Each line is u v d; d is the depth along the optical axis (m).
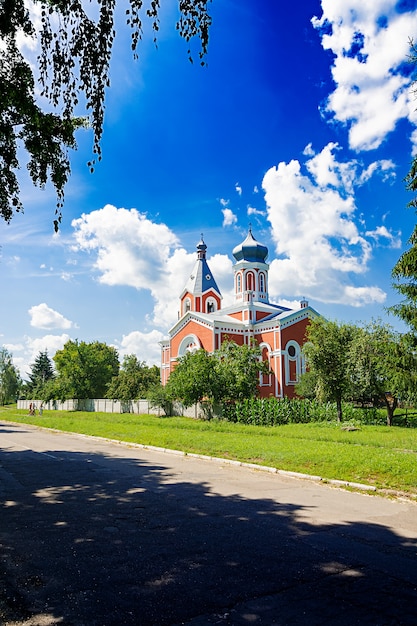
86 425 29.69
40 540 6.54
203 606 4.44
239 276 50.84
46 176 11.73
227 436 19.73
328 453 13.17
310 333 28.47
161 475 11.94
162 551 6.02
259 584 4.94
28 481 11.18
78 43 8.42
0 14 8.96
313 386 35.09
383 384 26.08
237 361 30.98
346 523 7.33
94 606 4.45
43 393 54.72
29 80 10.45
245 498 9.16
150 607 4.42
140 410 41.16
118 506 8.54
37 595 4.71
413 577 5.16
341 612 4.32
